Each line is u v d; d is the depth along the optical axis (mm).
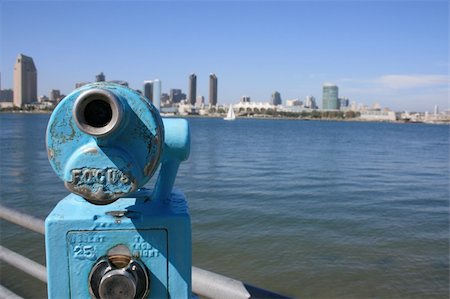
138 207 1567
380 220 14711
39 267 2299
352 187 22125
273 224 13789
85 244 1482
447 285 9219
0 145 44219
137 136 1307
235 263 10320
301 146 52969
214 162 32562
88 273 1486
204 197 18359
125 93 1302
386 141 70062
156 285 1518
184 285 1522
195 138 65312
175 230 1505
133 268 1460
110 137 1259
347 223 14141
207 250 11156
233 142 57562
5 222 12500
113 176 1264
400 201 18500
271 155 39594
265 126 128750
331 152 45156
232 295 1526
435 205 17734
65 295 1485
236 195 18953
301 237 12391
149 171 1320
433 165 34344
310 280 9422
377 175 27391
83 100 1176
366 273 9805
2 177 23141
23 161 30688
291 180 24062
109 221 1480
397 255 10984
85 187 1263
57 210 1532
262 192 19812
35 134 63906
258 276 9594
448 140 77312
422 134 102312
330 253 11031
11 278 8641
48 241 1469
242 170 28094
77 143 1271
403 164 34719
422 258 10773
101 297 1415
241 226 13477
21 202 16844
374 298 8633
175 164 1590
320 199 18438
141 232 1495
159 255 1509
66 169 1259
